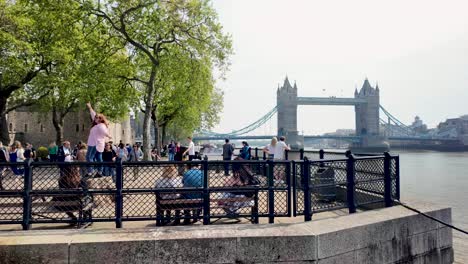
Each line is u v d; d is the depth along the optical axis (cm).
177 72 2455
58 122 3225
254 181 623
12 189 552
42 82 2677
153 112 3578
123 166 575
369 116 15400
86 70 2336
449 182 3597
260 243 519
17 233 516
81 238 496
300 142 13312
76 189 562
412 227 664
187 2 2258
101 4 2288
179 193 589
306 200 633
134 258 492
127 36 2222
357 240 578
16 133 5622
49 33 2559
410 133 16000
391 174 774
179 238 504
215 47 2381
